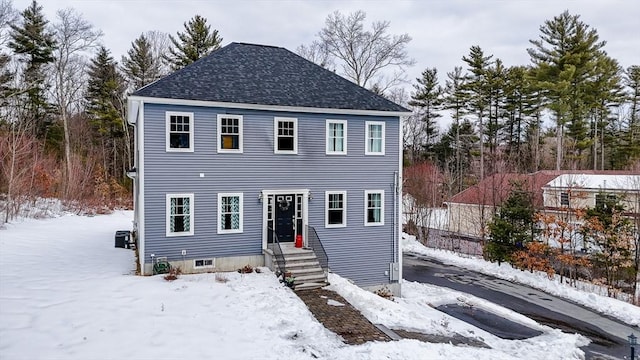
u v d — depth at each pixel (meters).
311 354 9.40
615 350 13.70
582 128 42.47
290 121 17.88
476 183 38.75
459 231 33.31
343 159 18.66
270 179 17.53
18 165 30.69
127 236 21.41
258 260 17.38
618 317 17.20
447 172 40.09
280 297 13.28
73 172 37.78
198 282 14.63
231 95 16.91
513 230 24.84
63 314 10.87
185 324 10.59
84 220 31.14
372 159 19.17
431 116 56.06
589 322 16.53
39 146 36.97
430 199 36.69
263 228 17.45
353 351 9.78
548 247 23.00
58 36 40.97
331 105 18.19
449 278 23.28
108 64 47.03
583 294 19.69
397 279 19.45
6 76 38.78
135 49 47.12
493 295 20.08
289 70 19.98
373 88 41.97
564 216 24.94
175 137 16.16
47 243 20.92
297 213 18.14
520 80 48.78
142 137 15.55
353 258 18.78
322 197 18.33
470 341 12.48
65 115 40.50
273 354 9.15
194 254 16.39
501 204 28.34
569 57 38.34
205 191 16.55
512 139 52.03
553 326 15.84
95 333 9.74
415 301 18.14
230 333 10.19
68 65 46.03
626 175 29.42
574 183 26.34
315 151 18.22
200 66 18.12
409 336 11.88
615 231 21.05
